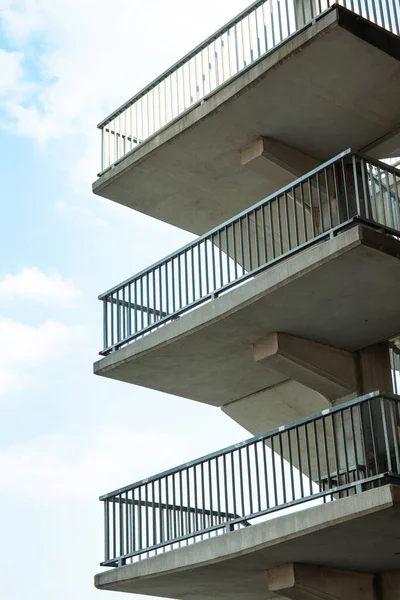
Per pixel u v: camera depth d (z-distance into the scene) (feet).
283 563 47.75
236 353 52.54
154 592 53.42
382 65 46.26
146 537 49.83
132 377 55.52
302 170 52.13
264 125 50.93
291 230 55.06
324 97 48.49
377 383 51.29
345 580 49.55
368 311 48.29
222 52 51.96
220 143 52.70
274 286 46.19
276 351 49.75
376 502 40.11
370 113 49.52
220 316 48.65
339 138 51.49
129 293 54.34
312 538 43.42
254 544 44.65
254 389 57.31
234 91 48.96
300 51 45.73
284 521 43.65
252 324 49.34
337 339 51.06
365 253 43.37
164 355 52.54
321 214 45.44
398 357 53.31
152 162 54.95
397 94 48.14
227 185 56.24
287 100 48.91
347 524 41.70
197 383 56.59
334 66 46.44
